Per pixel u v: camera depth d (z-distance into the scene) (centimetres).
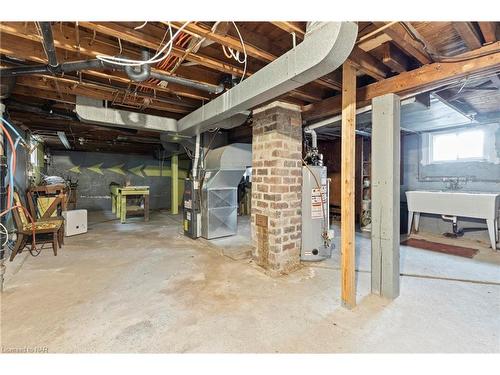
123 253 352
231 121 336
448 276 273
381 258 227
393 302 216
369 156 548
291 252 293
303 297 223
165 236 457
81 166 810
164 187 926
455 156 458
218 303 212
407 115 346
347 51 148
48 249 368
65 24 190
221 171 412
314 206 313
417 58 191
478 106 346
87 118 311
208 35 170
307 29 160
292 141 294
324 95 290
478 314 196
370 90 237
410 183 509
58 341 162
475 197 389
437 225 470
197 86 254
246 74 242
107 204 845
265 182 293
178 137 435
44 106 348
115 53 211
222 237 445
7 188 294
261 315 194
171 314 194
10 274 270
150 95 309
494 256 343
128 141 618
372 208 233
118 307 204
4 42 198
